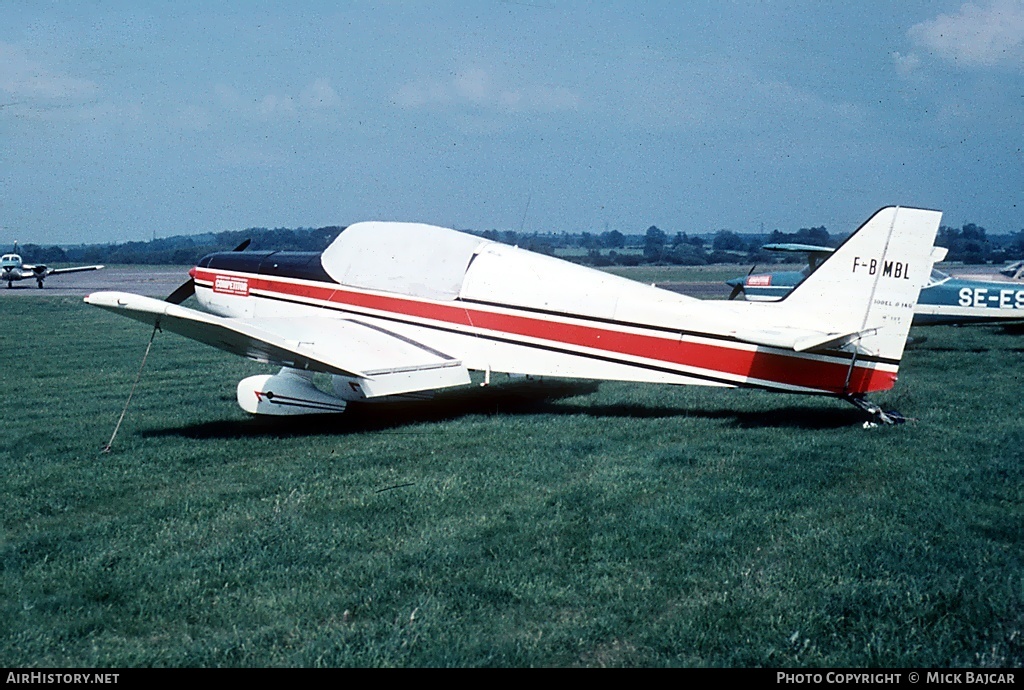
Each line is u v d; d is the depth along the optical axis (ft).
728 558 16.48
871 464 23.24
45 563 16.66
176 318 27.25
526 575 15.67
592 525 18.40
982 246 281.74
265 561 16.47
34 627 13.93
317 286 36.73
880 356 27.66
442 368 32.07
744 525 18.28
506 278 32.81
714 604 14.32
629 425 29.25
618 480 21.94
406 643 13.11
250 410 30.89
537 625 13.82
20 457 25.95
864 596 14.43
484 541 17.51
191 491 21.91
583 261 275.59
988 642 13.07
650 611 14.32
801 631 13.38
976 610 13.82
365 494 20.92
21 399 37.70
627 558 16.52
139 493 21.94
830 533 17.69
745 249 366.43
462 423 30.30
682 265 274.57
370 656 12.76
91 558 16.83
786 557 16.52
